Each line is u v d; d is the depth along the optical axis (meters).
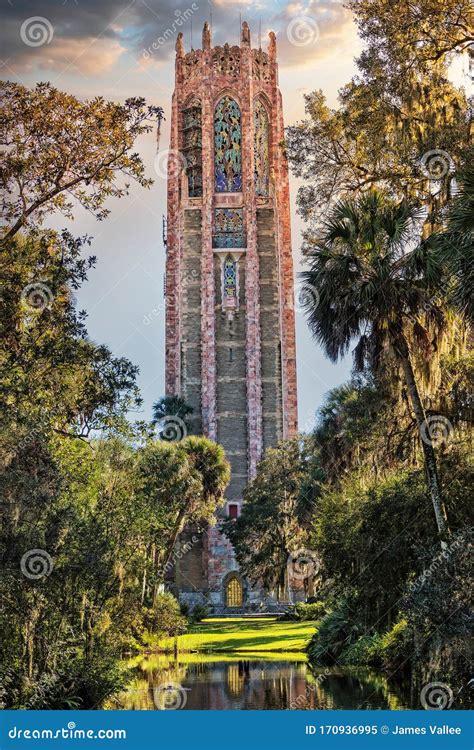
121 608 35.25
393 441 35.84
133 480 37.81
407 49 35.47
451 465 32.84
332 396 52.59
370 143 37.66
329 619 45.84
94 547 28.47
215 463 76.31
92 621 30.69
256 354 113.25
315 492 70.75
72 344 27.50
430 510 32.72
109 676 29.44
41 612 26.98
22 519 25.03
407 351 31.97
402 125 36.00
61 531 25.86
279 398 113.88
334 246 32.84
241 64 119.31
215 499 76.81
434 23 34.31
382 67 35.91
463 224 24.02
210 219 115.88
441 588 27.00
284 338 115.25
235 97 119.06
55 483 25.52
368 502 34.31
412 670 30.81
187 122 121.19
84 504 33.12
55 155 29.17
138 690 34.34
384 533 33.44
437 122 34.81
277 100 120.94
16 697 25.97
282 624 80.25
